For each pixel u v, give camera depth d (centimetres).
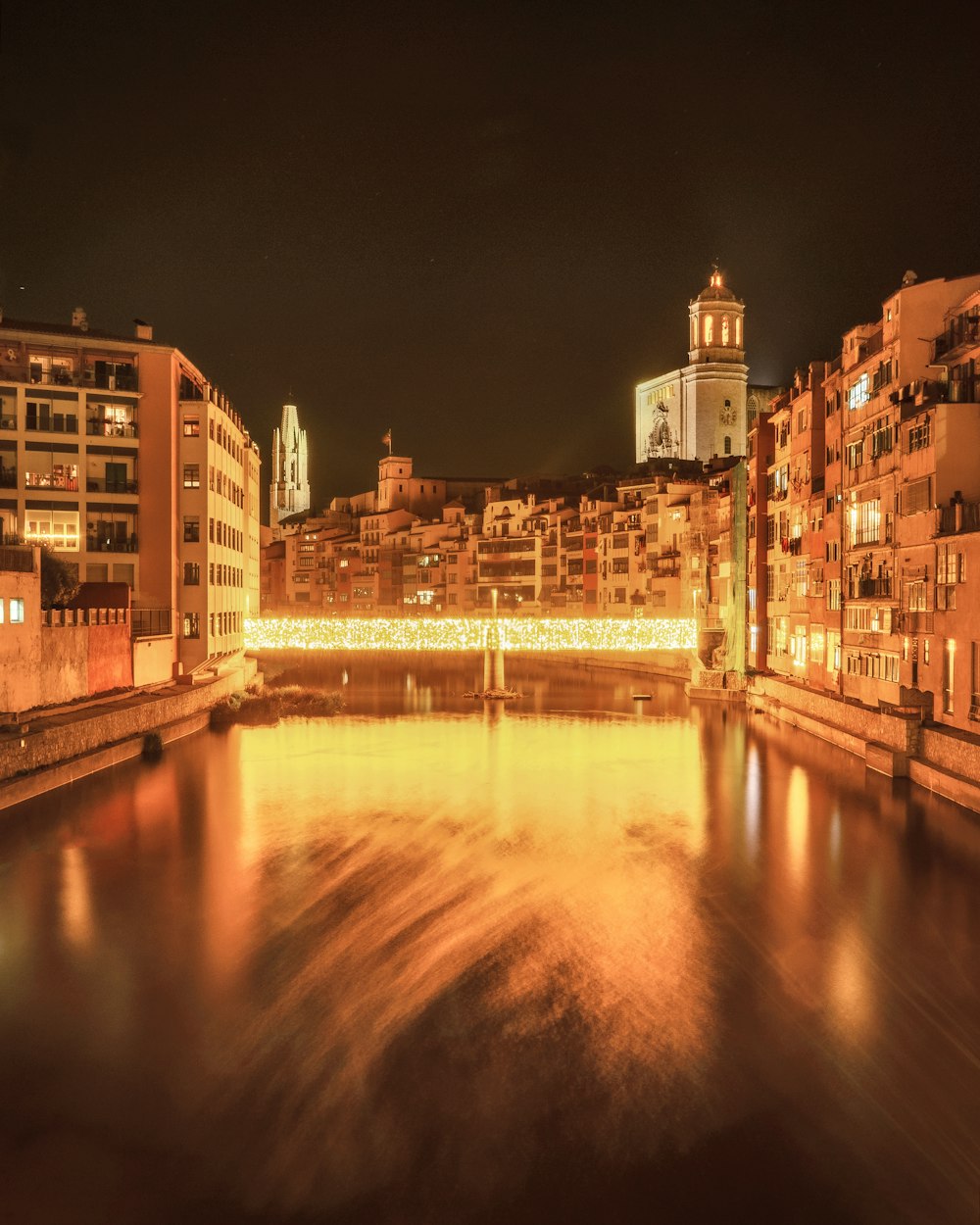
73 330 5925
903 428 4128
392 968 1920
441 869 2581
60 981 1864
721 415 13875
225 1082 1502
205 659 6059
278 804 3381
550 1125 1392
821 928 2147
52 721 3894
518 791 3631
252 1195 1251
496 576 13862
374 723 5638
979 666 3456
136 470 5956
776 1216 1215
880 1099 1463
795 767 4075
